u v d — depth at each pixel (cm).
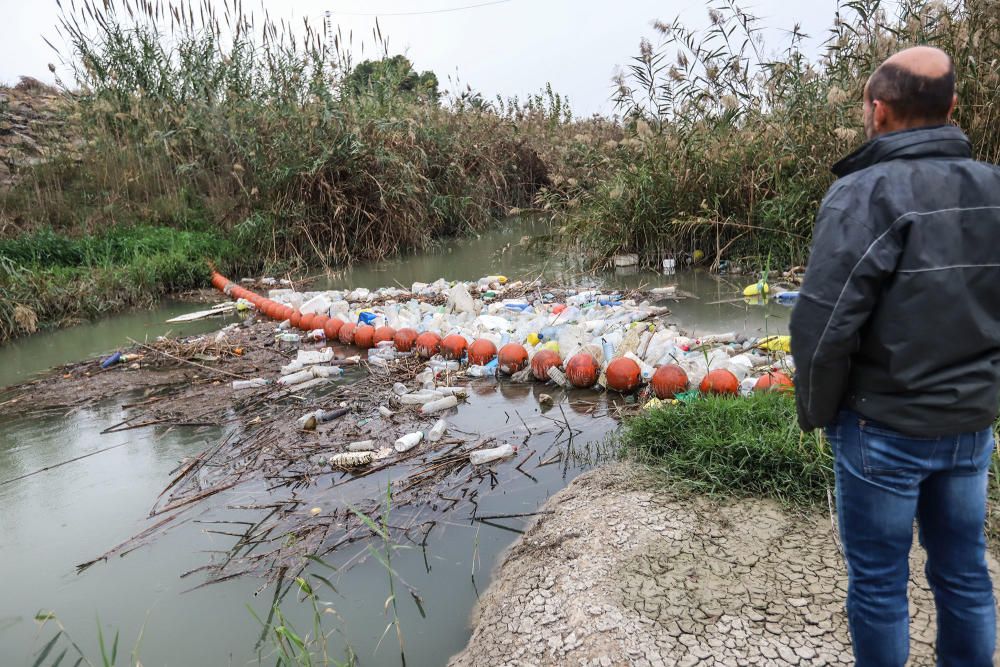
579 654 258
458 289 806
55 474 467
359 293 963
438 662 273
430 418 511
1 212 1202
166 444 502
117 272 1012
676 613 273
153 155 1358
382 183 1345
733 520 333
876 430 185
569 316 708
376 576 330
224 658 285
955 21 732
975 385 174
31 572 355
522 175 1917
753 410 407
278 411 547
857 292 172
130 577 345
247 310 948
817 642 252
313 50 1365
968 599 192
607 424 479
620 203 1048
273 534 371
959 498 186
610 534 331
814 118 884
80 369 703
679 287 891
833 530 317
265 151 1299
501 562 332
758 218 956
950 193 171
